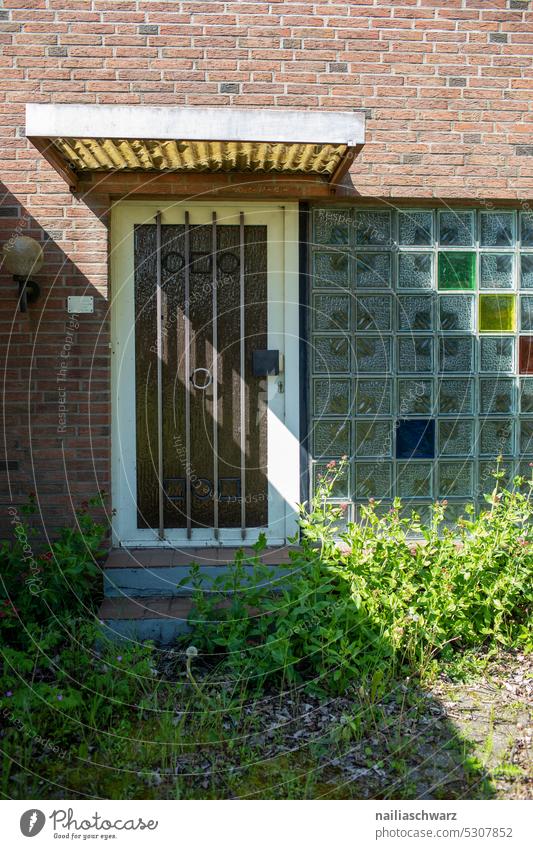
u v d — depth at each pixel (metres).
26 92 5.03
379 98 5.16
